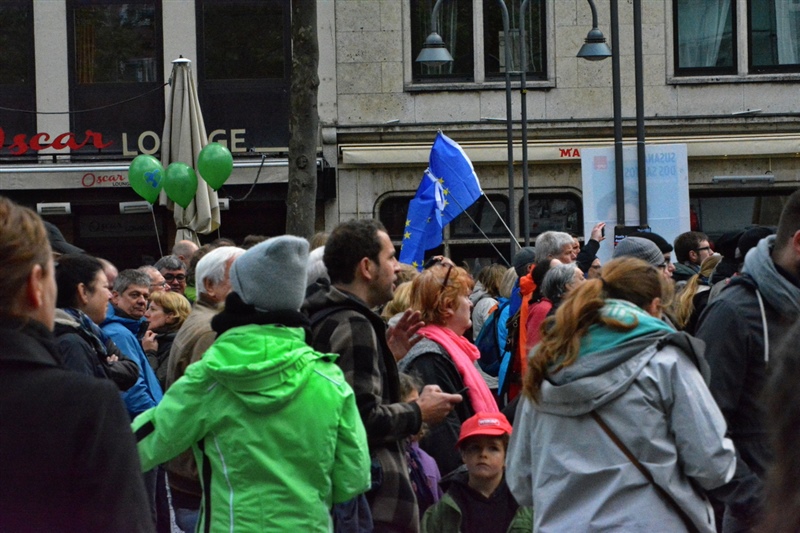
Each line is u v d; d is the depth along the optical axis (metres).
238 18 44.84
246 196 43.06
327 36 44.50
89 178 42.53
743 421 10.37
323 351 10.12
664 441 8.87
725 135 44.97
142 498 5.83
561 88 44.72
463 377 13.12
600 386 8.88
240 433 8.76
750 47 45.81
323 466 8.87
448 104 44.72
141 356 15.90
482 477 11.57
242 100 44.84
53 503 5.63
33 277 5.91
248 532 8.70
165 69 44.66
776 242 10.48
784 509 4.70
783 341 5.01
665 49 45.03
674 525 8.84
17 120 44.44
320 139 44.34
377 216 44.56
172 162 34.62
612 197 32.34
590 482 8.97
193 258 18.77
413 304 13.63
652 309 9.46
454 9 45.19
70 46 44.53
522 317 16.61
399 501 10.25
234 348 8.83
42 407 5.70
